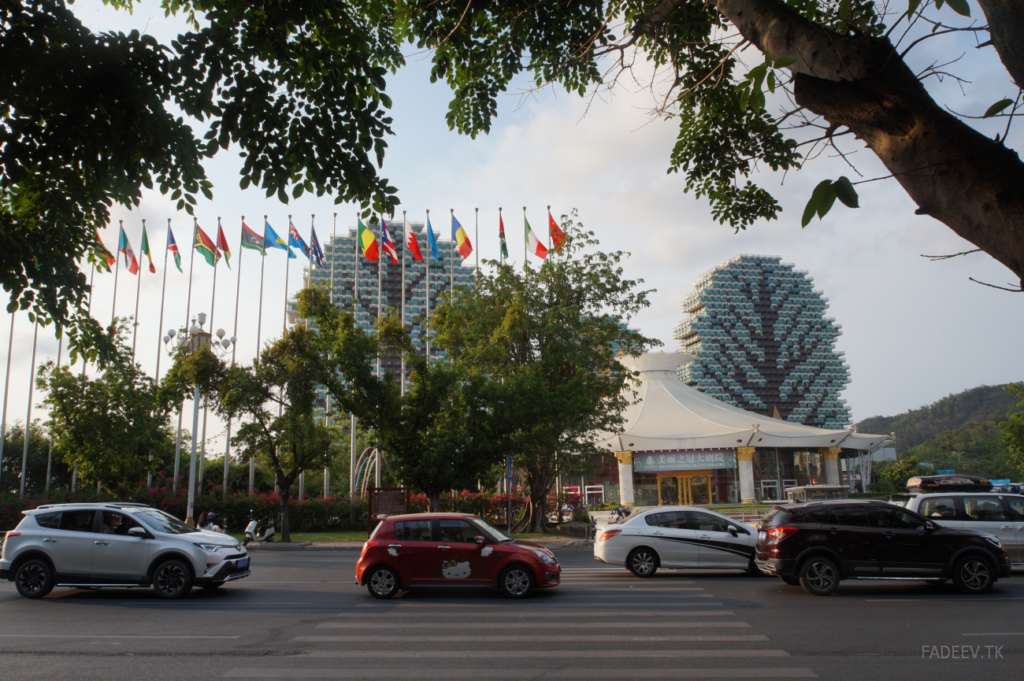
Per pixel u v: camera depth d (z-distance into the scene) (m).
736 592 11.91
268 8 5.58
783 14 3.41
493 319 30.88
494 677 6.46
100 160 5.79
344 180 6.16
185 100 5.56
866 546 11.69
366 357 24.61
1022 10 2.24
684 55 8.09
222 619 9.81
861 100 2.71
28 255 6.82
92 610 10.76
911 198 2.64
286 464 28.31
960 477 27.83
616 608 10.30
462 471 23.98
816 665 6.76
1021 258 2.23
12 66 4.92
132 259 35.56
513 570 11.48
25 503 34.03
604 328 30.52
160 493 32.97
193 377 27.69
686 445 63.09
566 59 7.04
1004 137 2.41
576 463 30.31
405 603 11.08
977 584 11.53
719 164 9.73
